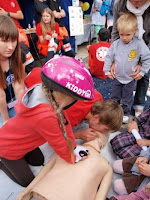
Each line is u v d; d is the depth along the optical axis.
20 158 1.10
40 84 0.93
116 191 1.12
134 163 1.14
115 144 1.34
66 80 0.74
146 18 1.46
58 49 2.74
